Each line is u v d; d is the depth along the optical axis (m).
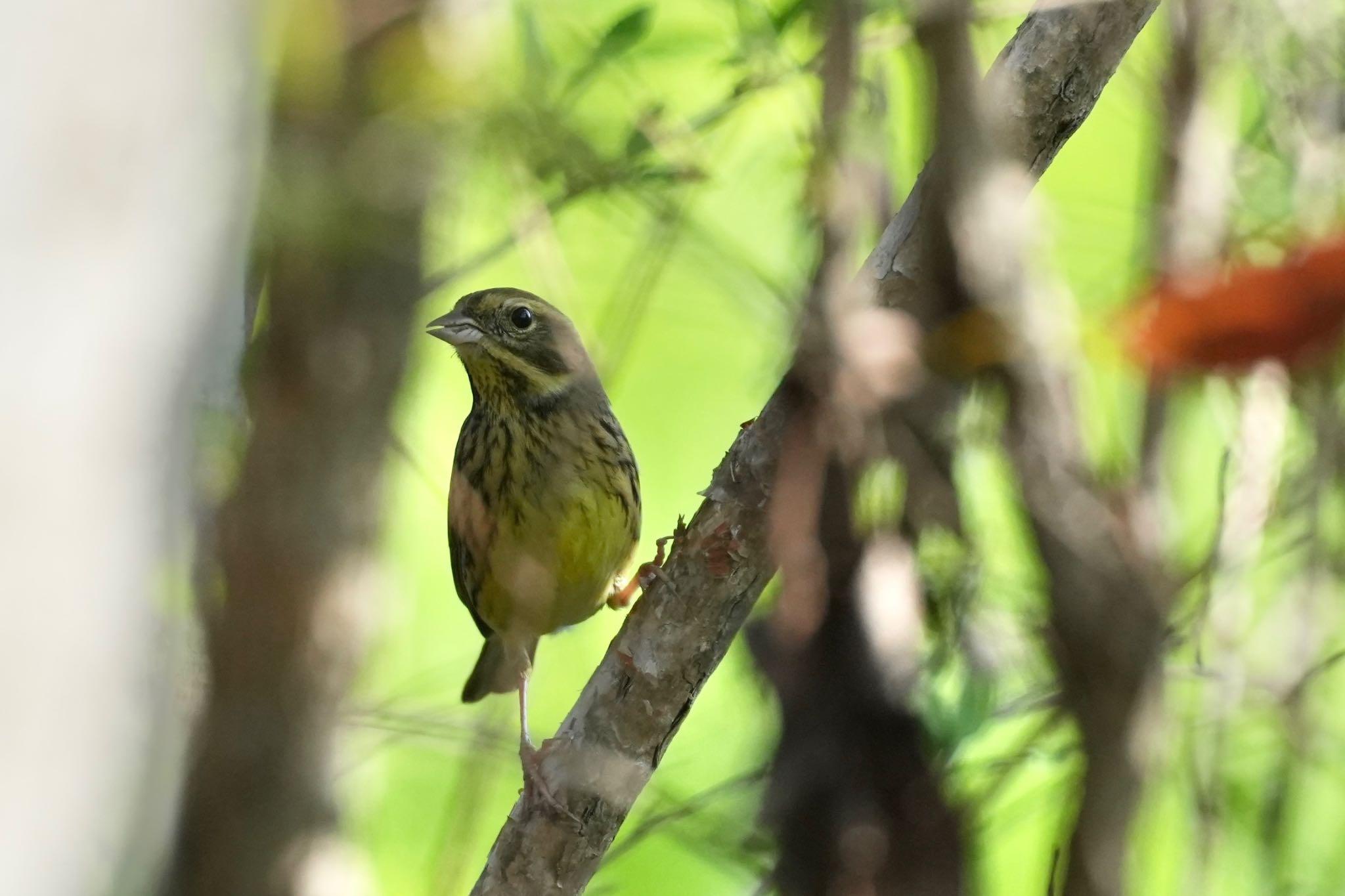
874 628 6.90
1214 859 9.08
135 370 4.12
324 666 9.09
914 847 6.93
